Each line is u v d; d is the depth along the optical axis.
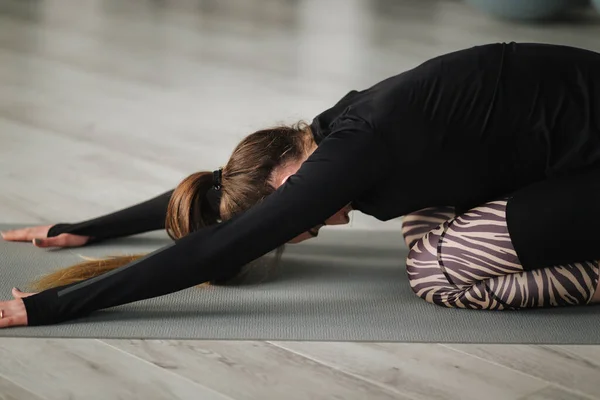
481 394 2.37
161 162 4.37
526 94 2.56
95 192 3.94
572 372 2.48
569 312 2.82
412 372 2.47
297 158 2.71
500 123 2.55
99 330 2.65
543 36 7.26
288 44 7.04
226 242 2.52
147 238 3.46
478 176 2.60
